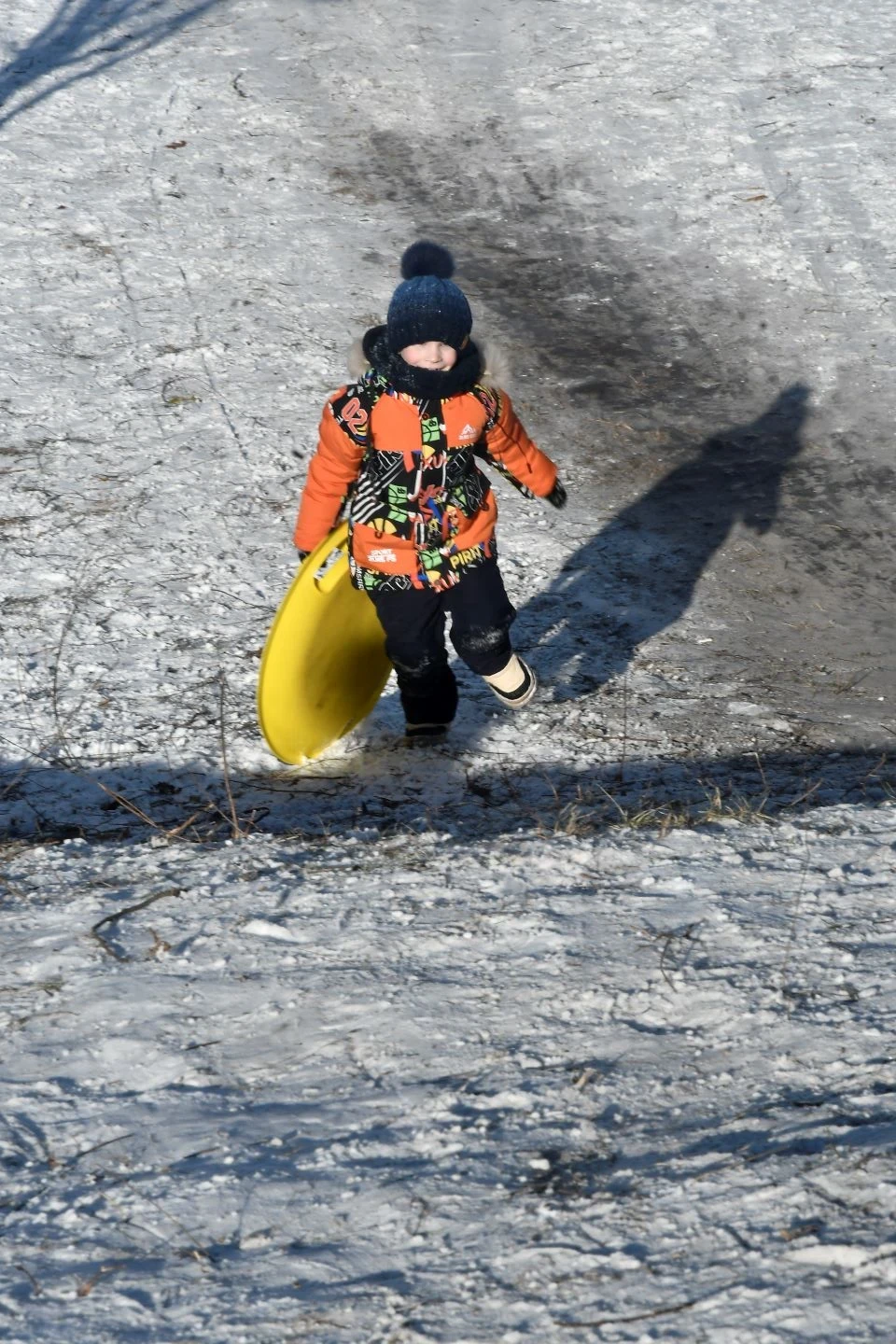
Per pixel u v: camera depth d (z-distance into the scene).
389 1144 10.14
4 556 25.81
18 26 54.81
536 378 33.53
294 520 27.45
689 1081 10.75
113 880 15.58
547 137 46.47
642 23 54.78
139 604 24.50
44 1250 9.17
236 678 22.44
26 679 22.23
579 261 39.28
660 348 34.97
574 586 25.77
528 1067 11.09
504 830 18.00
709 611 25.02
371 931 13.64
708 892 14.29
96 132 46.72
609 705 22.12
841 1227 8.69
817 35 52.97
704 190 42.84
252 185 43.41
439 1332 8.20
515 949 13.10
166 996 12.52
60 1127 10.63
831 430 31.27
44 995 12.67
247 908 14.35
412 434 16.81
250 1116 10.64
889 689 22.59
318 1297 8.56
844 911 13.72
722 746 20.92
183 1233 9.27
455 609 18.42
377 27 55.06
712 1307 8.16
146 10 56.59
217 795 19.50
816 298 37.03
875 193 42.12
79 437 30.23
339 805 19.27
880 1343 7.72
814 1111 10.09
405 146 46.12
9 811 18.86
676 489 29.17
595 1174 9.61
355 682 20.22
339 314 36.09
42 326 35.06
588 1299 8.35
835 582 25.89
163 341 34.44
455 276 38.34
